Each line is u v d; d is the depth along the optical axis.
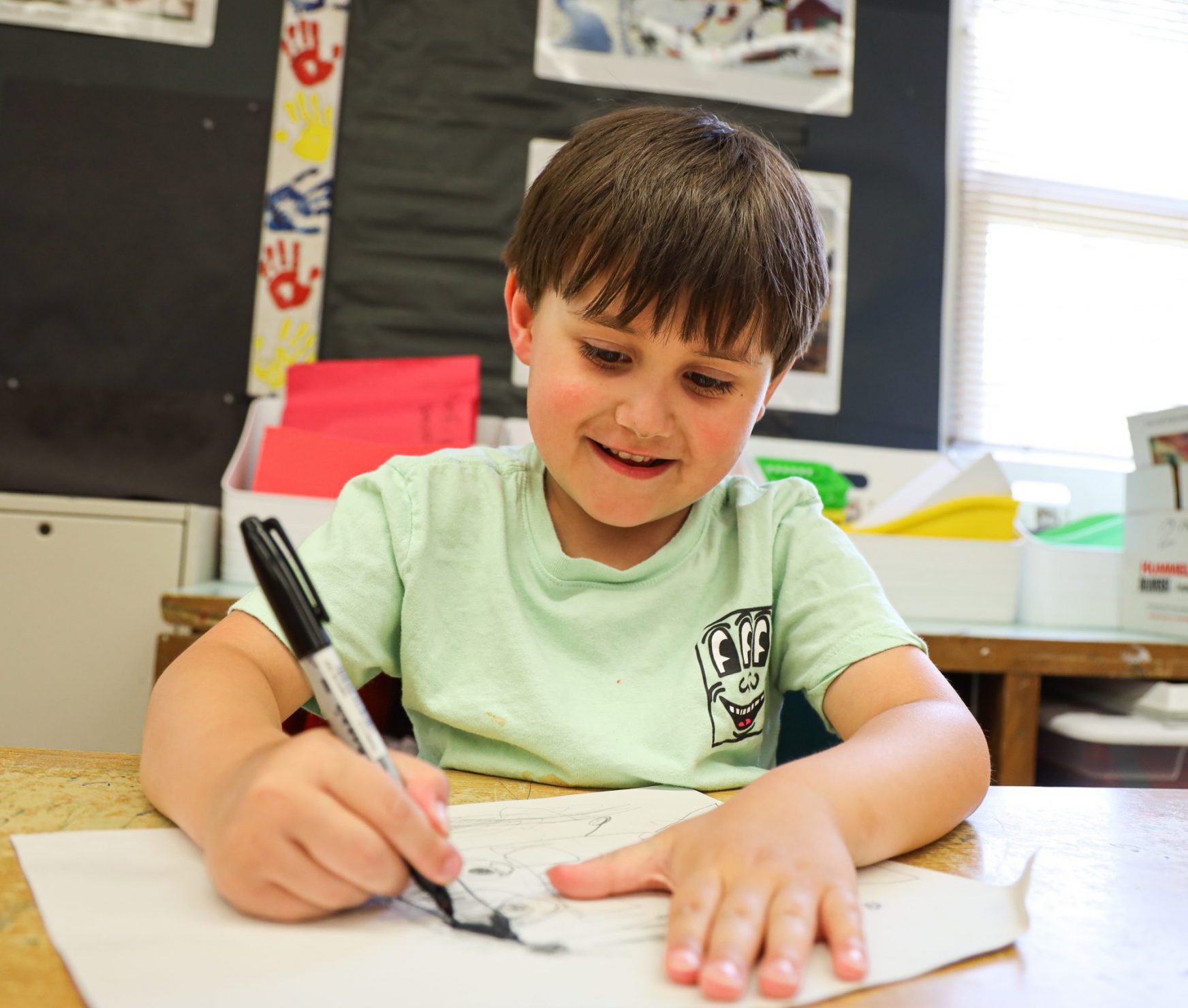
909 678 0.61
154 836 0.42
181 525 1.36
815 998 0.31
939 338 1.91
